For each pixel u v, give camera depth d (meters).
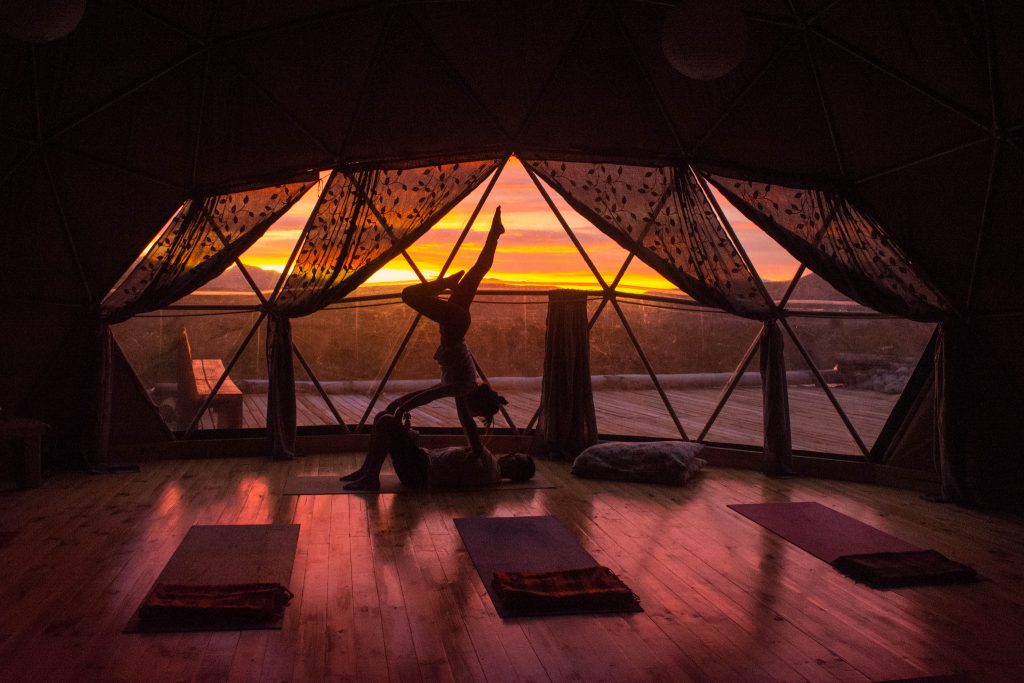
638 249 10.66
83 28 8.02
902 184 8.91
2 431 8.98
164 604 5.36
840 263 9.73
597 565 6.67
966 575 6.36
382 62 9.44
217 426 11.55
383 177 10.60
